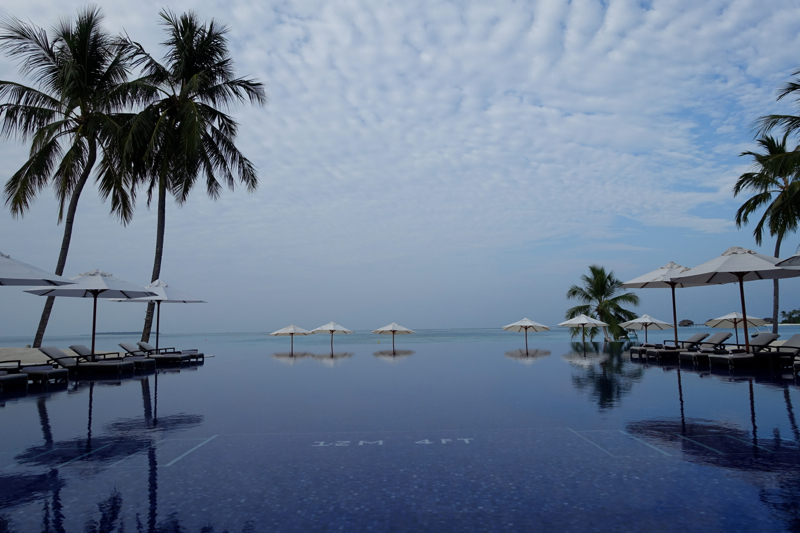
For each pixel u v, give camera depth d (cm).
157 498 345
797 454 429
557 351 1920
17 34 1570
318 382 995
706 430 521
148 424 596
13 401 784
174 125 1861
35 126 1655
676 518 298
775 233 1923
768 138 1908
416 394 812
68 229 1614
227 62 1909
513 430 539
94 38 1658
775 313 2003
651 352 1409
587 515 304
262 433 541
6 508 329
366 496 343
